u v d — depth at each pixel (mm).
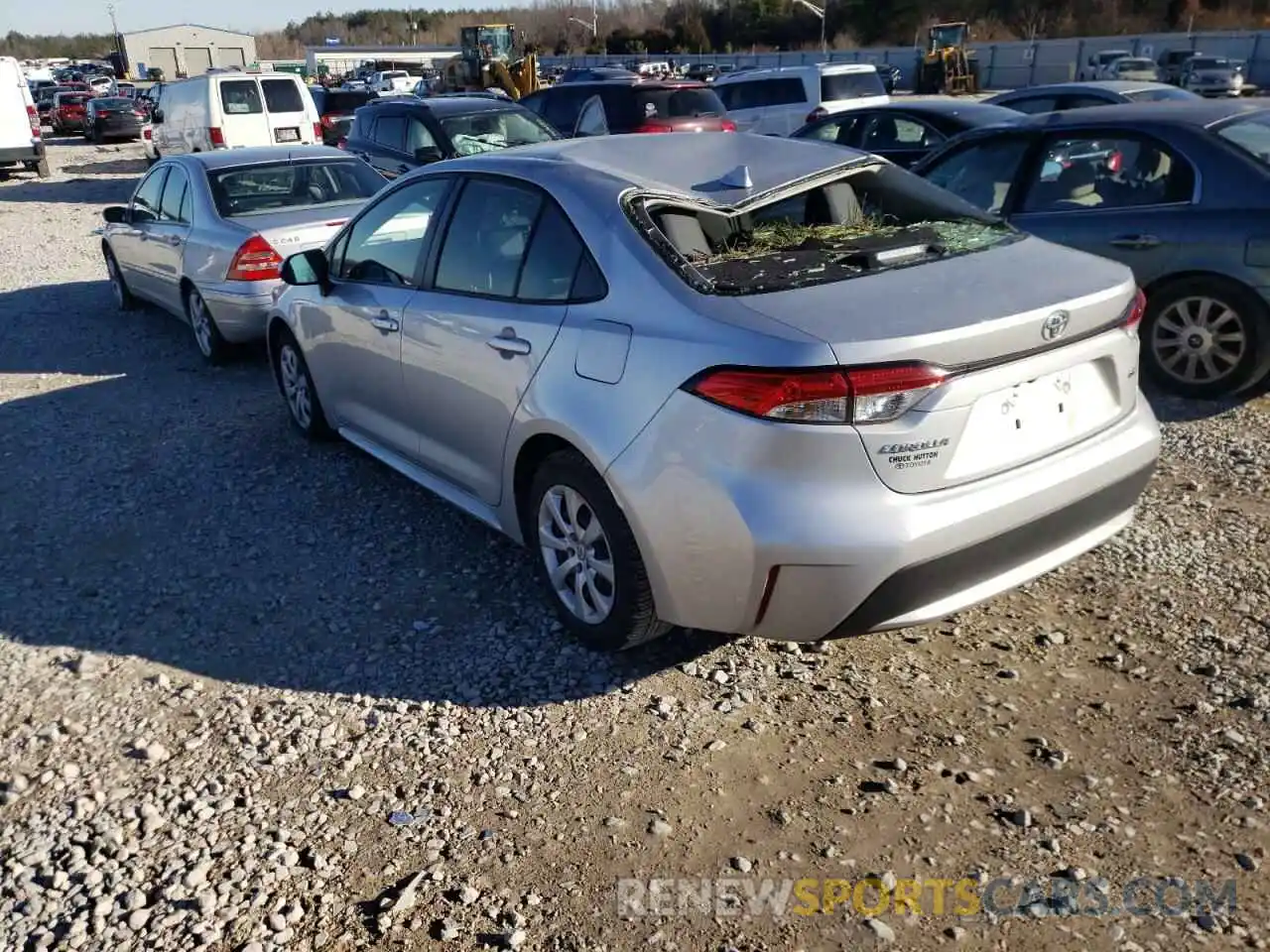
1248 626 3646
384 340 4621
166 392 7293
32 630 4070
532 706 3416
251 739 3314
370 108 13500
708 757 3127
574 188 3699
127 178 22953
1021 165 6461
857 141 11805
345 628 3975
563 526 3652
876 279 3270
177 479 5602
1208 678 3369
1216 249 5645
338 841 2859
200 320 7914
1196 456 5191
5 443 6309
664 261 3336
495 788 3037
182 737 3348
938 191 4191
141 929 2580
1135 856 2678
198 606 4199
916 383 2852
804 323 2957
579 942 2496
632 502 3215
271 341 6098
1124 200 6039
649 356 3184
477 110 12867
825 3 76312
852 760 3084
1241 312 5656
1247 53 43281
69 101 38250
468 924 2557
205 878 2740
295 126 18203
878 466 2879
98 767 3215
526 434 3682
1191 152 5812
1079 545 3396
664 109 14852
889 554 2869
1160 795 2879
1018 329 2998
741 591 3037
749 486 2934
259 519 5027
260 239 7305
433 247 4371
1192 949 2402
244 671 3717
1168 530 4391
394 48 79000
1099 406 3371
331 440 5980
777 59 59750
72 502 5359
